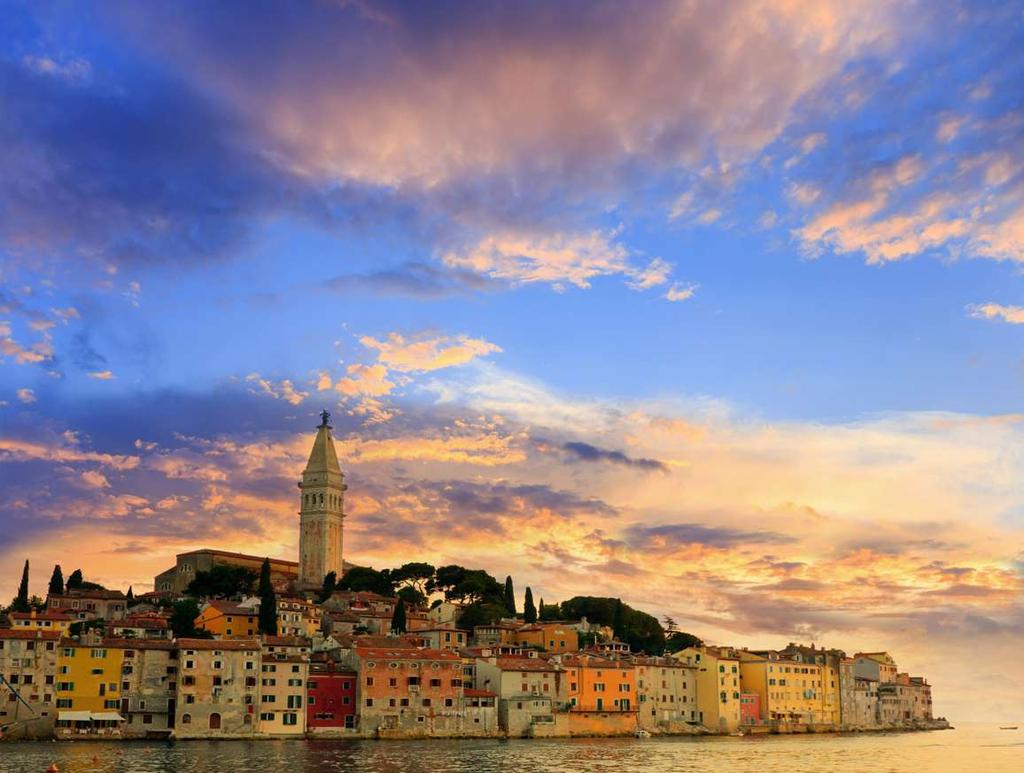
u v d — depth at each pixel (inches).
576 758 7436.0
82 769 6028.5
